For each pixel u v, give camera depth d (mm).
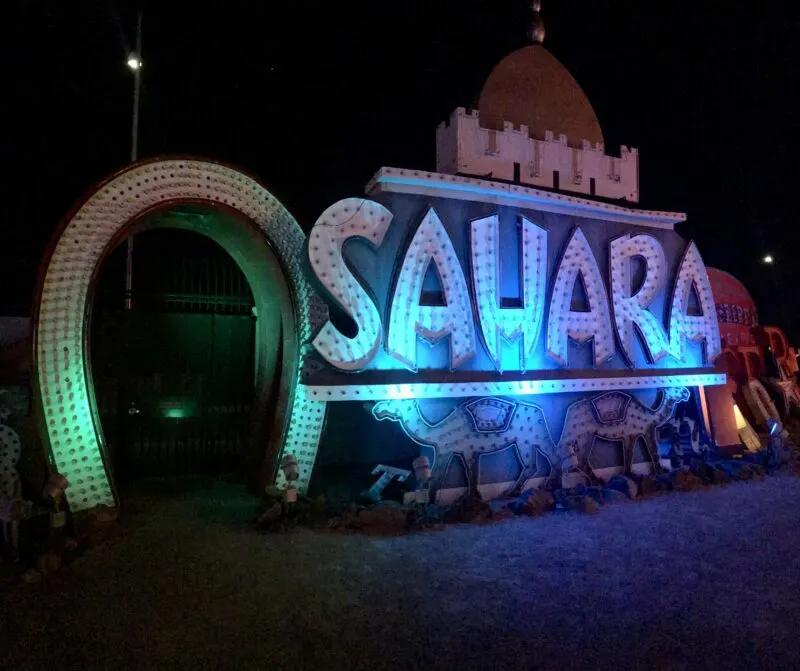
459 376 7715
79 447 6684
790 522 7141
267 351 8781
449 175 7809
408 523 6797
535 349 8430
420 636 4273
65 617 4535
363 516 6766
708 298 10242
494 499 8031
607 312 9062
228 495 8047
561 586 5195
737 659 3996
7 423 6684
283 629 4355
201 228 8336
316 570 5488
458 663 3914
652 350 9492
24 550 5773
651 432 9539
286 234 7680
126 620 4484
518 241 8445
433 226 7699
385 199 7609
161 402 9266
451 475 7844
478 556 5926
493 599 4914
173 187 7082
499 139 8617
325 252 7012
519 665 3898
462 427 7883
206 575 5340
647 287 9555
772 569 5629
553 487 8383
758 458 10133
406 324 7480
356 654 4012
